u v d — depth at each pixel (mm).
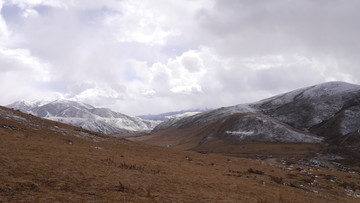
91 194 16266
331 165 98062
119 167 28375
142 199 16797
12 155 23656
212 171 40469
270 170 55844
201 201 19188
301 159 108375
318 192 37938
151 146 68062
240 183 32531
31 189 15430
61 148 34281
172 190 21453
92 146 45219
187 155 63219
